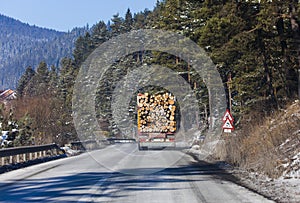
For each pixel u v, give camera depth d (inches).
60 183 608.1
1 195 506.0
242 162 802.2
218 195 485.4
